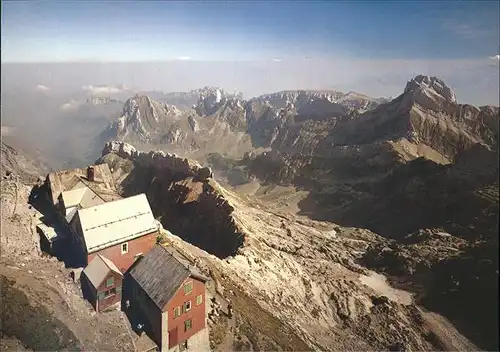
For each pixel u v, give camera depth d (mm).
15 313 46125
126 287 53156
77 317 49375
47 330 45562
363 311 81188
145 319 49531
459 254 103438
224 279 68250
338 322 75938
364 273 104500
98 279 50844
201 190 127750
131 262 56594
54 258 61031
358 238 136500
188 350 49219
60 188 78625
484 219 122750
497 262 90375
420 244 118500
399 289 97312
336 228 144750
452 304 87125
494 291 83188
